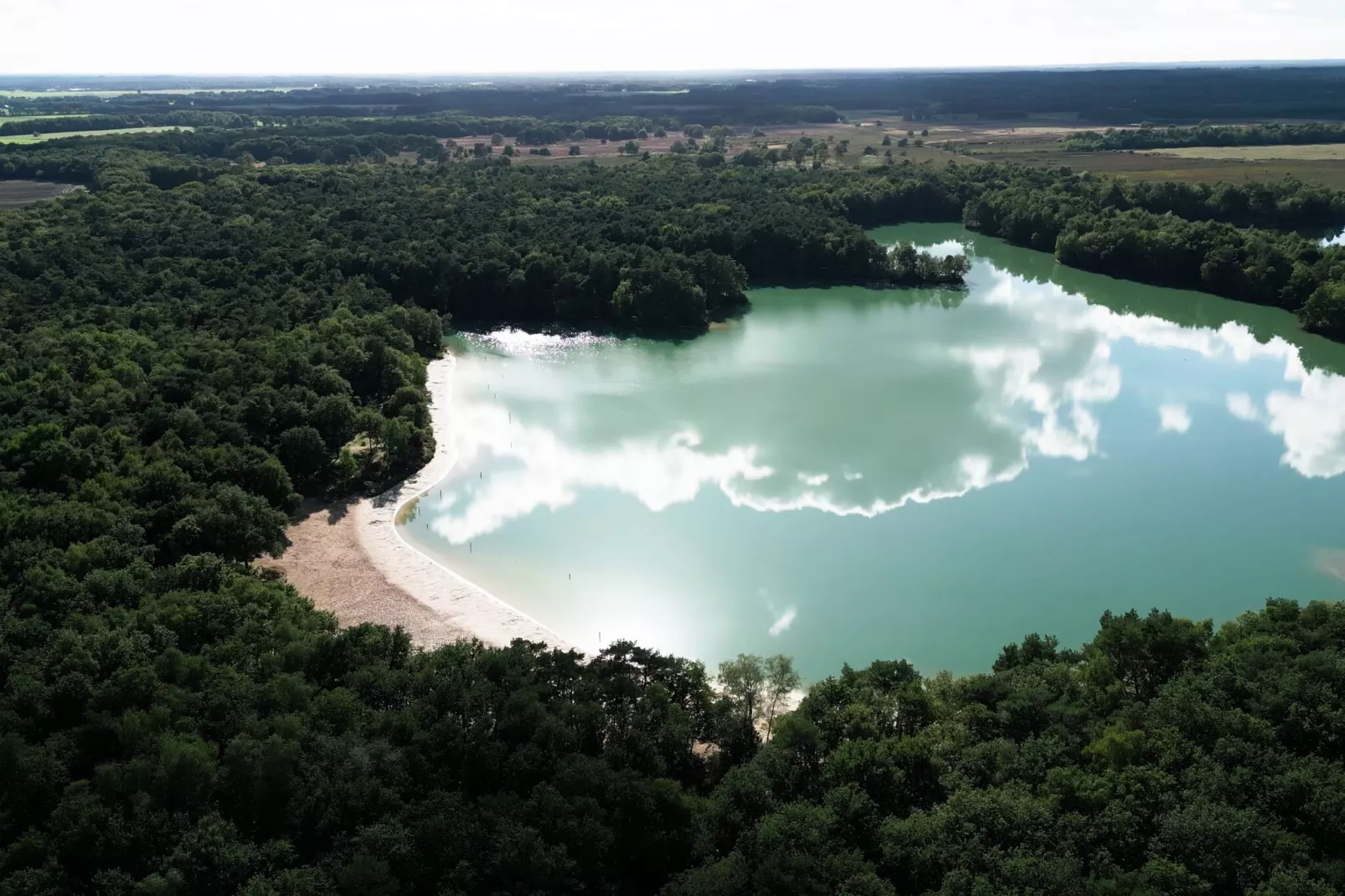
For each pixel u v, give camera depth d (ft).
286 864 178.70
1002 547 342.64
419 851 176.76
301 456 368.48
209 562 273.75
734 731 225.15
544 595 310.65
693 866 186.80
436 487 384.68
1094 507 371.97
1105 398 481.46
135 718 201.36
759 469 402.52
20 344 435.12
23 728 203.51
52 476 324.60
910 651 286.46
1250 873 165.68
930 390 490.08
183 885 169.89
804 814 183.83
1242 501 376.07
